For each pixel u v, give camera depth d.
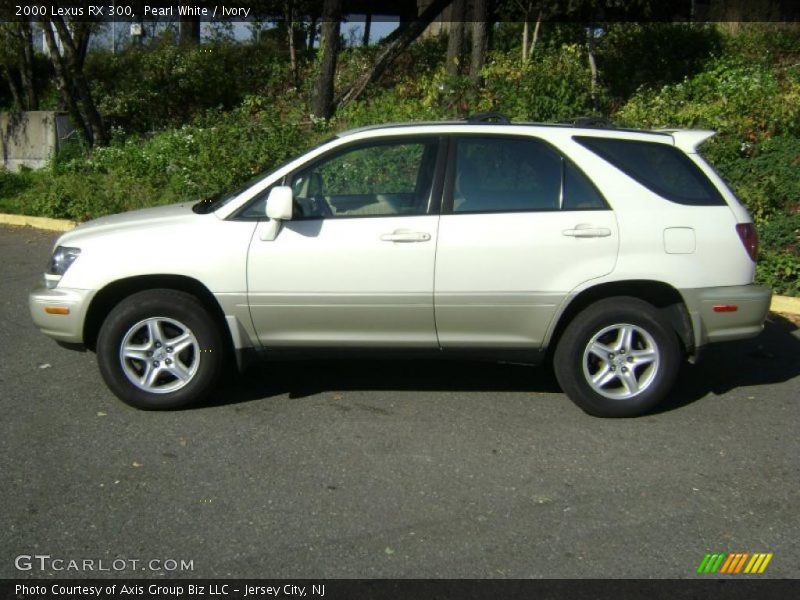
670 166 5.61
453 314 5.45
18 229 12.47
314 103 14.62
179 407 5.64
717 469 4.89
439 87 13.41
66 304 5.49
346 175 5.59
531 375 6.45
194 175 12.02
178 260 5.41
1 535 4.09
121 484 4.61
